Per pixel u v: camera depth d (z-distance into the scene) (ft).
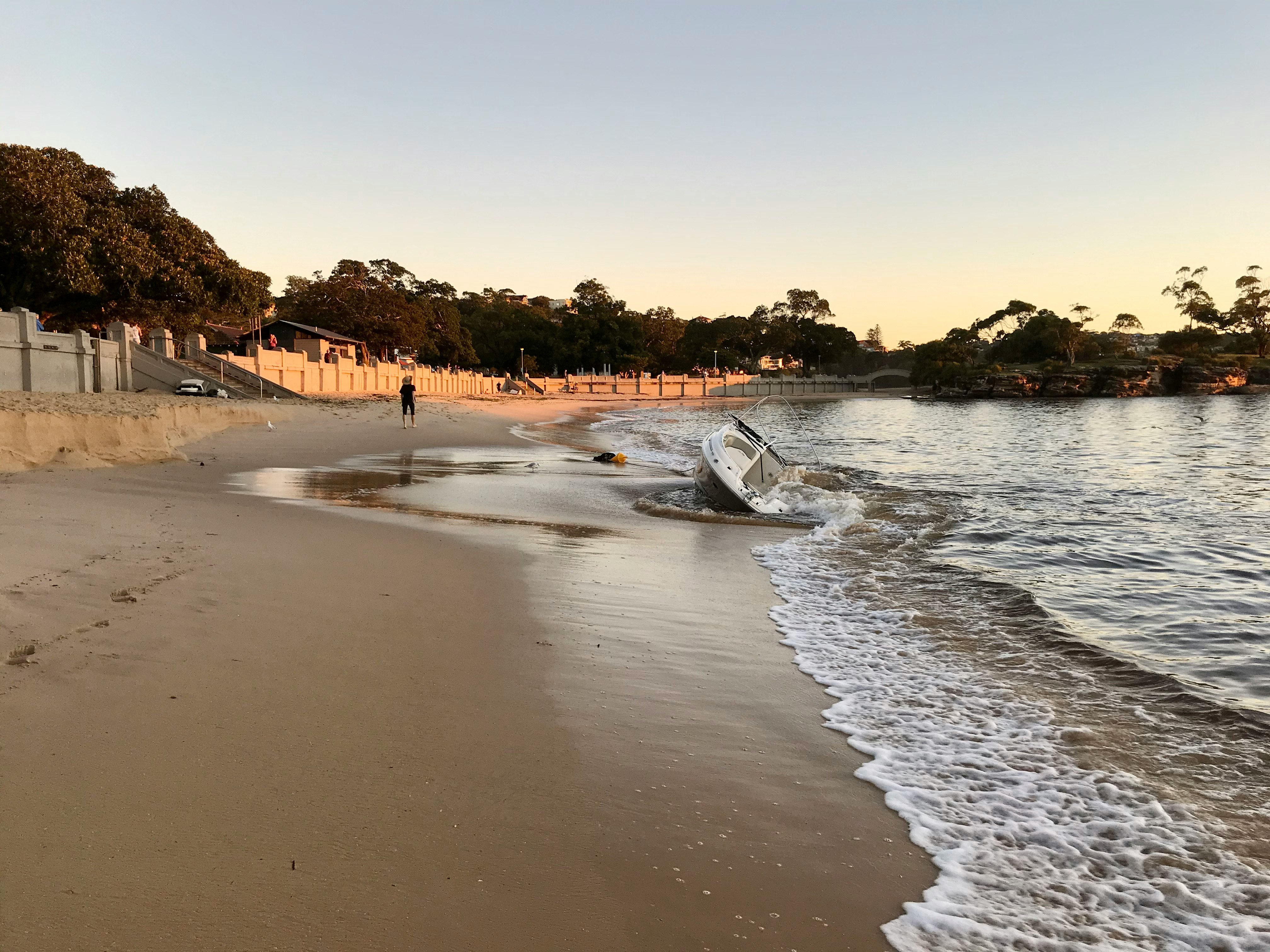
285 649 18.61
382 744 14.25
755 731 15.99
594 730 15.55
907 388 621.31
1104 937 10.21
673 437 124.88
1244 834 12.71
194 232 156.04
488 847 11.32
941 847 12.12
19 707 14.43
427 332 345.51
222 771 12.86
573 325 437.99
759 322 603.67
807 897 10.74
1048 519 44.52
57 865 10.17
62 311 145.69
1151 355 478.18
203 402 98.32
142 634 18.58
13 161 126.82
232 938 9.11
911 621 24.23
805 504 49.24
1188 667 20.74
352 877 10.39
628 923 9.93
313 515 38.14
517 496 51.13
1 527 28.32
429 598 24.09
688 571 30.76
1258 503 50.93
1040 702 17.97
